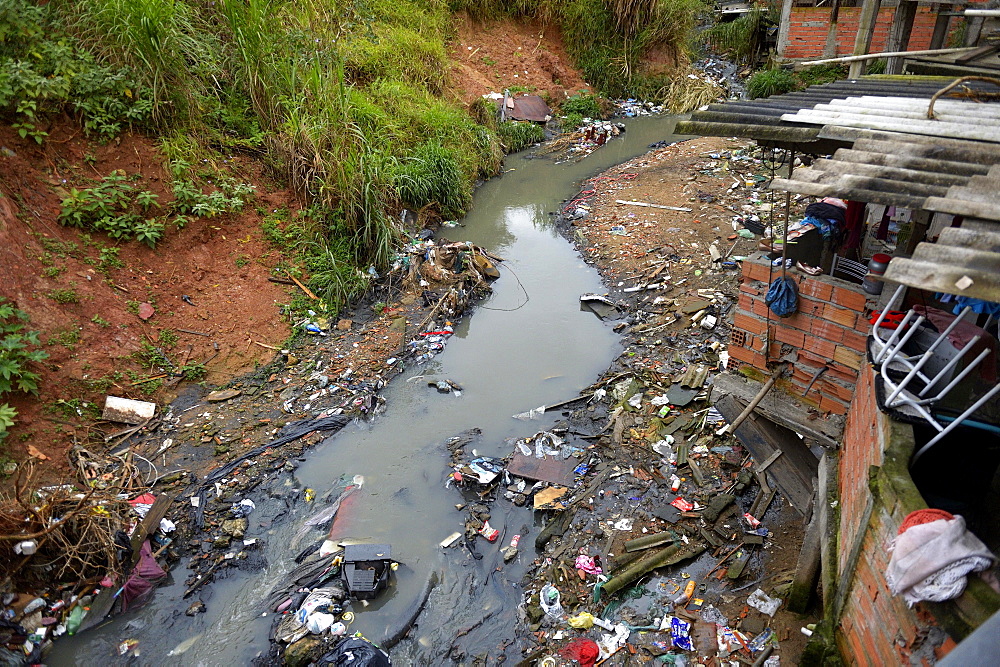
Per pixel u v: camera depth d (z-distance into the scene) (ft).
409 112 40.86
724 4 72.59
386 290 30.60
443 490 20.95
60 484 19.89
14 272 22.44
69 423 21.61
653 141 51.88
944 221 17.12
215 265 28.04
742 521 18.94
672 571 17.74
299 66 34.53
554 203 42.04
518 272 34.14
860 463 12.96
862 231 19.19
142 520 19.15
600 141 51.49
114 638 16.70
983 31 38.55
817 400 17.15
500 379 26.21
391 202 34.73
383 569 18.08
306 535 19.43
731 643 15.53
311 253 30.42
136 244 26.35
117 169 27.04
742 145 46.55
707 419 22.66
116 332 24.14
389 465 21.95
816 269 16.63
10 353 20.90
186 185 28.22
